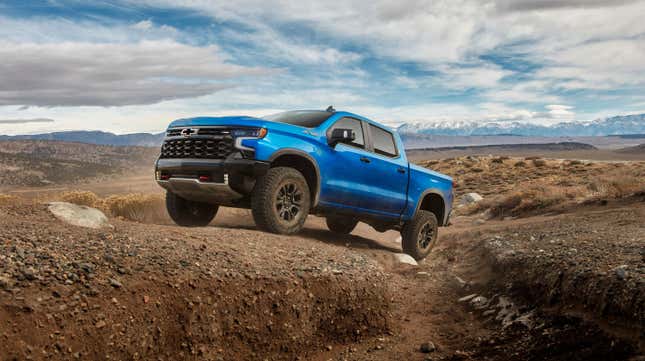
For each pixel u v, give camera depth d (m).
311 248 6.16
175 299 4.04
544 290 5.20
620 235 7.36
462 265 7.80
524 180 32.53
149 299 3.90
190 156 6.42
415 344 4.83
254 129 6.16
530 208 17.30
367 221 8.04
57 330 3.34
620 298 4.19
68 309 3.49
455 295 6.25
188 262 4.55
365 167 7.41
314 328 4.73
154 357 3.70
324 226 10.28
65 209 5.76
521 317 4.96
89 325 3.49
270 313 4.49
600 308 4.32
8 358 3.05
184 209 7.30
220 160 6.12
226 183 6.09
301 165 6.88
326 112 7.34
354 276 5.47
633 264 4.90
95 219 5.81
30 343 3.19
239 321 4.27
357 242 8.84
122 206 8.61
